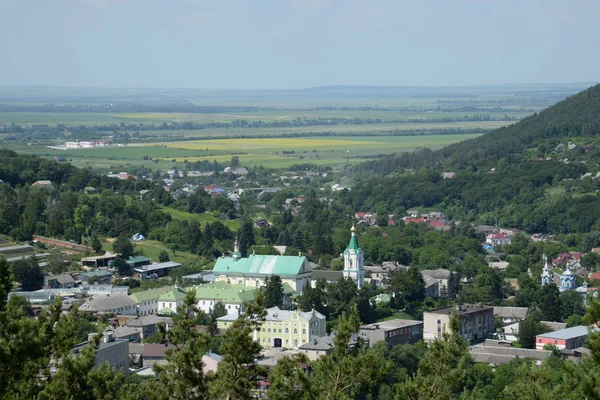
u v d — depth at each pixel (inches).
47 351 6225.4
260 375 6678.2
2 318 6028.5
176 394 6545.3
